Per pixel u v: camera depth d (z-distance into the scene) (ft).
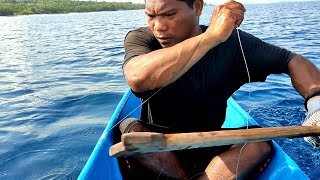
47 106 15.40
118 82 19.90
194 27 5.47
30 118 13.80
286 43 31.91
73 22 107.96
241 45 5.59
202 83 5.54
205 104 5.76
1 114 14.46
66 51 36.11
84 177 5.85
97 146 6.68
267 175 6.15
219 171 5.68
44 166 9.80
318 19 65.82
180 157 6.29
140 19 111.55
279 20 66.80
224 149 6.26
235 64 5.70
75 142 11.27
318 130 4.52
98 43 42.78
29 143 11.31
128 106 9.33
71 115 14.06
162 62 4.74
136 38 5.78
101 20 114.01
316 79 5.36
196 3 5.41
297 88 5.51
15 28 86.28
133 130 5.65
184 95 5.60
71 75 22.70
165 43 5.41
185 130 5.99
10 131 12.44
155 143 3.61
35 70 25.31
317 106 5.01
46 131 12.33
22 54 35.04
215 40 4.74
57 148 10.87
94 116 13.83
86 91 17.80
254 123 8.43
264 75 5.87
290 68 5.58
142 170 5.96
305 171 9.11
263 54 5.59
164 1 5.05
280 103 14.33
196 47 4.70
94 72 23.45
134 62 4.99
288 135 4.37
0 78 22.44
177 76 4.83
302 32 41.14
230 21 4.78
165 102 5.71
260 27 50.96
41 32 67.97
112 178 6.35
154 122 6.06
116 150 3.49
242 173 5.75
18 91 18.57
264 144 6.10
